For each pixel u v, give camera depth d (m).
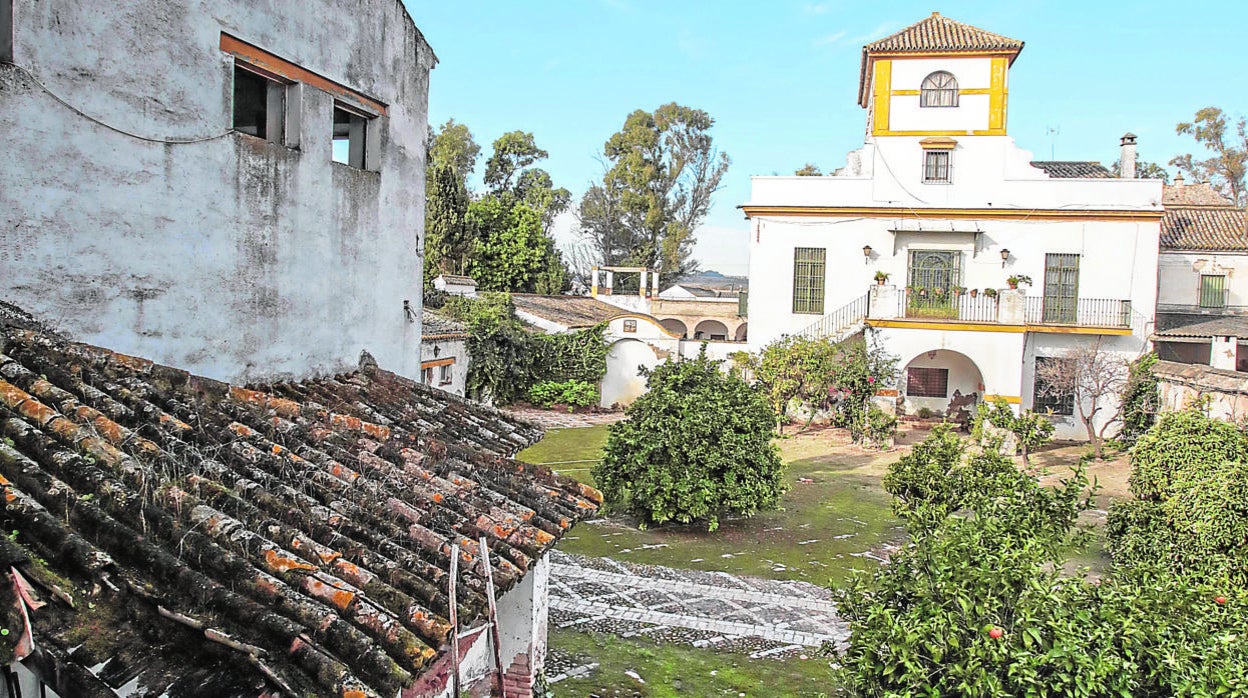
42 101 4.43
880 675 4.75
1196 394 19.09
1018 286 23.92
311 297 6.62
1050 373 22.58
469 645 5.32
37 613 2.72
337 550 3.90
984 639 4.42
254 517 3.75
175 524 3.34
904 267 24.53
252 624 2.98
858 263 24.61
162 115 5.14
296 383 6.46
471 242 36.94
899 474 10.62
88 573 2.92
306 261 6.54
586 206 47.62
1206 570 8.30
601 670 8.17
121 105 4.87
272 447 4.67
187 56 5.30
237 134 5.75
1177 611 4.68
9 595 2.69
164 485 3.57
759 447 13.47
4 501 3.04
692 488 12.94
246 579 3.21
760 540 13.23
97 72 4.71
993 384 22.53
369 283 7.46
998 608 4.67
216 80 5.54
